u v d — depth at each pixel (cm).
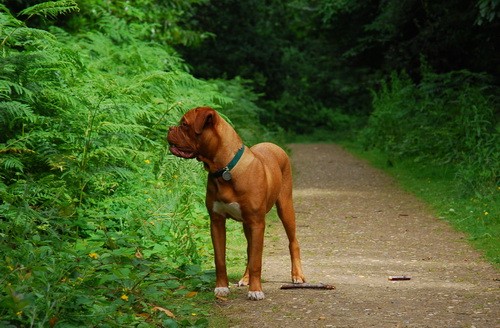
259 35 3719
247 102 1967
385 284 772
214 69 3403
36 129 897
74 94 932
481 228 1061
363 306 676
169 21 1933
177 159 1032
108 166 874
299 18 3978
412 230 1113
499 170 1340
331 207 1354
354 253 951
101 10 1590
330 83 4512
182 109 1144
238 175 696
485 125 1614
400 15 2494
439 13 2309
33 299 552
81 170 843
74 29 1509
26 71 888
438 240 1032
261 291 709
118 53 1336
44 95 905
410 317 636
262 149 761
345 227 1151
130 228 857
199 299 704
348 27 3038
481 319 628
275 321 629
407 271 841
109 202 893
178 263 819
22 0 1389
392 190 1562
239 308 671
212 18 3444
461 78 2081
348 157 2370
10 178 873
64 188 823
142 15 1669
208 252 907
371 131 2486
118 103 959
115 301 623
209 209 717
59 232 795
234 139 701
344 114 4372
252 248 707
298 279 771
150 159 1014
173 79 1192
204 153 696
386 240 1040
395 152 2045
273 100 3978
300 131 3953
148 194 945
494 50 2195
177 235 864
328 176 1845
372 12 2848
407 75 2459
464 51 2317
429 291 736
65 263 635
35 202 786
